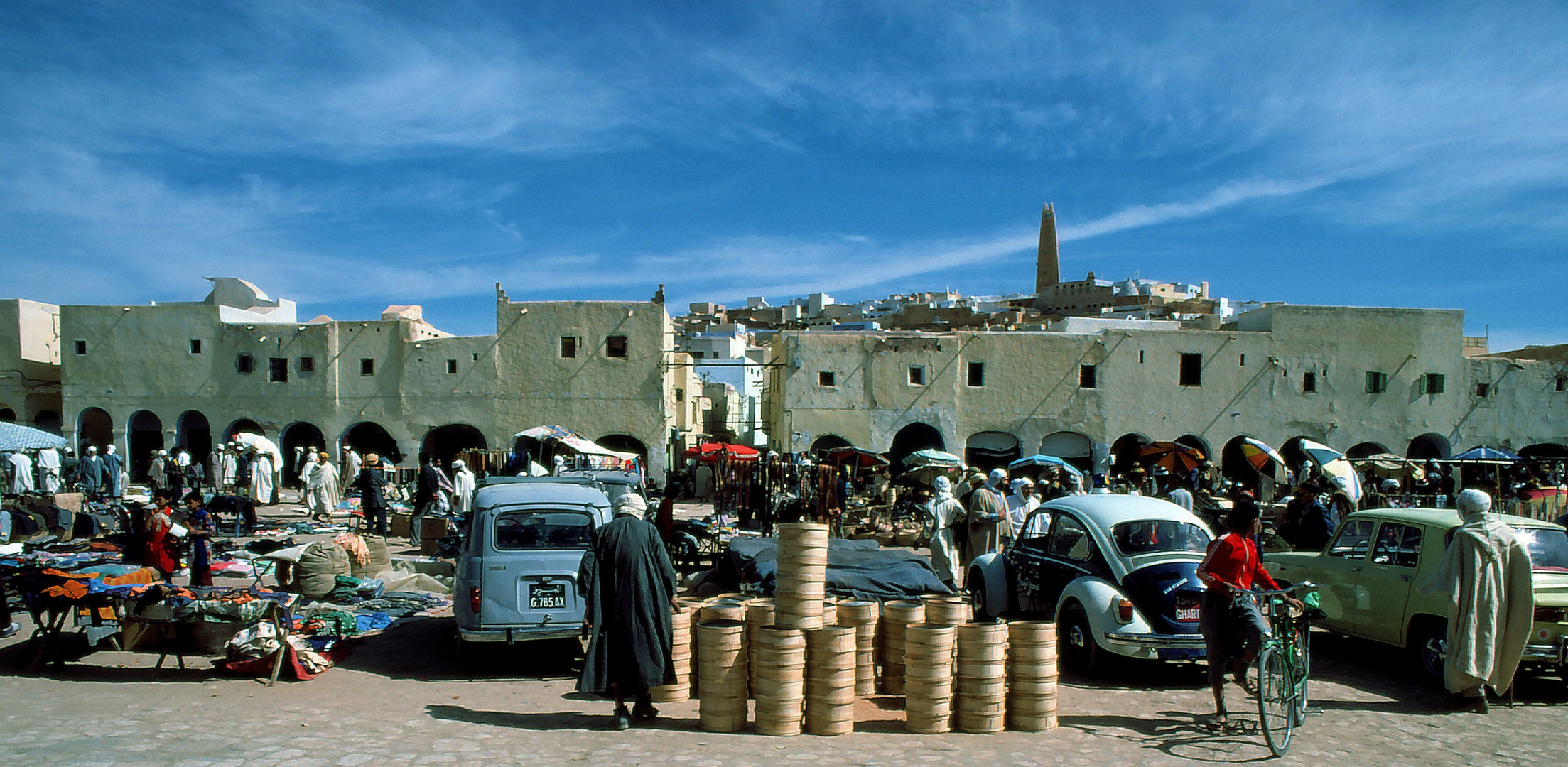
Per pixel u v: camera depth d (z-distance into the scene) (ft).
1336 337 116.37
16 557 35.78
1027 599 33.32
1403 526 29.35
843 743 20.36
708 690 21.21
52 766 17.15
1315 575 32.65
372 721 21.71
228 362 112.98
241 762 17.83
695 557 49.90
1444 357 116.78
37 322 120.78
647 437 111.34
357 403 112.27
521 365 111.75
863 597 34.09
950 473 83.30
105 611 26.91
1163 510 30.60
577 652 31.53
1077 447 115.96
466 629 28.22
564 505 30.30
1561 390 116.88
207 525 53.01
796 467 78.69
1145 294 256.11
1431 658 27.32
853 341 113.91
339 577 39.60
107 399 113.29
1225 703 24.54
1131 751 20.34
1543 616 24.71
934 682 21.18
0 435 55.62
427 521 56.03
